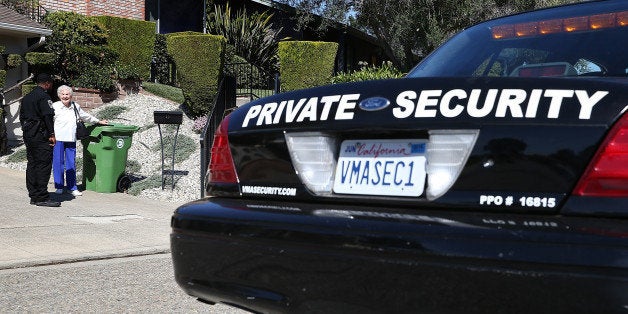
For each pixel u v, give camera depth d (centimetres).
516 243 211
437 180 241
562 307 201
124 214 929
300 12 2502
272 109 294
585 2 337
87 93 1802
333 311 244
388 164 255
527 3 2177
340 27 2616
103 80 1822
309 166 275
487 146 231
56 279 578
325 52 1881
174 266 301
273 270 258
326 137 272
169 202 1073
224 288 276
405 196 248
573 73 304
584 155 216
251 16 2661
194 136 1566
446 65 348
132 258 680
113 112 1752
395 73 1878
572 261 201
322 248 245
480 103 238
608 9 322
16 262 625
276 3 2609
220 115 1236
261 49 2519
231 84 1273
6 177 1214
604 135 215
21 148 1562
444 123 241
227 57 1992
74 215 896
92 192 1111
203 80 1655
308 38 3006
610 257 198
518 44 335
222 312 477
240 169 297
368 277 233
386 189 254
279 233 257
